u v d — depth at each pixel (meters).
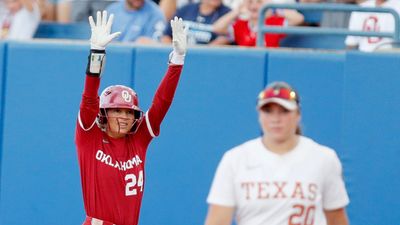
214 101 29.84
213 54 29.84
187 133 30.00
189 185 30.00
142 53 30.38
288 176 19.94
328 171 20.19
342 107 29.14
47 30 37.72
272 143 20.16
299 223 19.92
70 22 38.59
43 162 30.91
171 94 25.41
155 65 30.31
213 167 29.84
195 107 29.94
